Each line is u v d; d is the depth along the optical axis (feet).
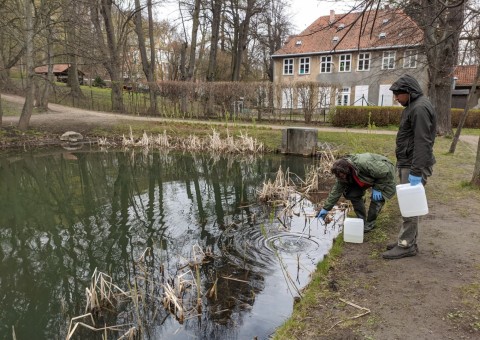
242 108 63.98
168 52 126.82
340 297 10.99
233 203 26.11
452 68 37.63
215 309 12.81
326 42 101.40
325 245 17.71
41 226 22.52
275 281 14.40
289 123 61.31
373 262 13.14
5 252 18.83
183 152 48.16
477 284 10.95
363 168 14.97
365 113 57.88
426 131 11.38
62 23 52.21
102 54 64.03
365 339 8.93
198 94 66.28
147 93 72.69
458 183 23.17
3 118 59.82
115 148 51.01
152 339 11.51
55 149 50.11
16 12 53.01
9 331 12.48
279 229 20.11
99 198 28.55
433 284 11.14
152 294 14.21
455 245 13.83
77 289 15.14
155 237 20.08
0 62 81.25
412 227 12.77
